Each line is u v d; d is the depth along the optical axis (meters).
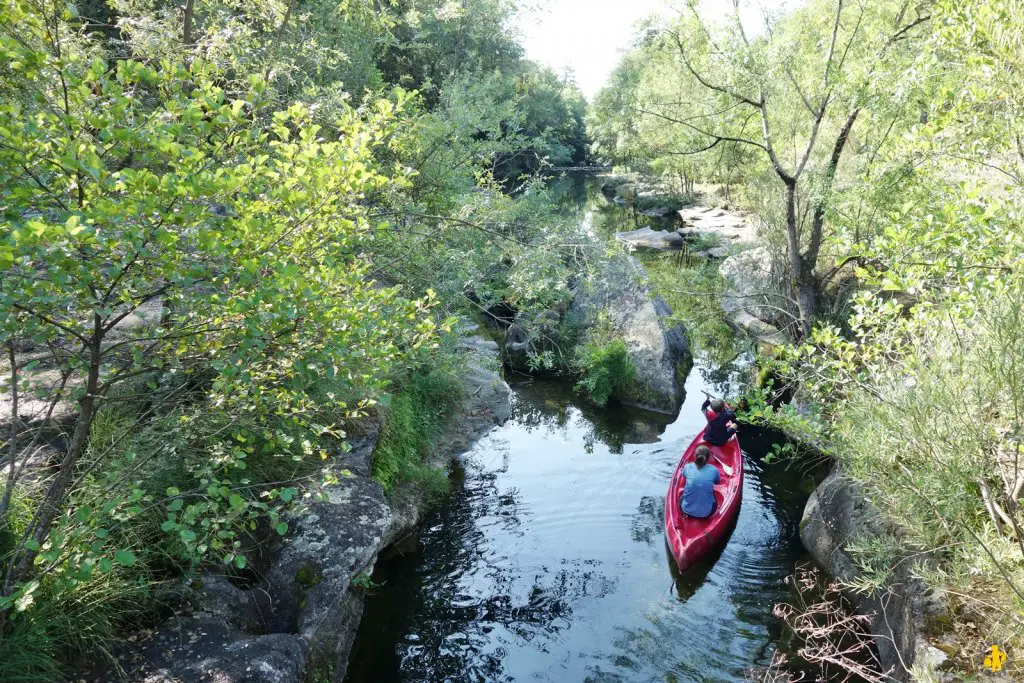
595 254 7.73
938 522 5.14
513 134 12.27
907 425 4.96
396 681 5.73
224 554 4.79
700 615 6.80
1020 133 5.01
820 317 12.34
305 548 5.42
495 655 6.17
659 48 12.51
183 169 3.46
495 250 8.51
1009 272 4.91
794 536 8.16
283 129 4.21
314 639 5.09
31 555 3.94
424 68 22.03
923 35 10.41
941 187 6.34
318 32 11.63
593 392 12.42
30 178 3.49
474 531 8.07
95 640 4.16
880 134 11.38
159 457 4.78
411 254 7.99
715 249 21.80
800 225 13.15
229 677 4.07
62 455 4.98
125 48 8.47
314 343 4.11
